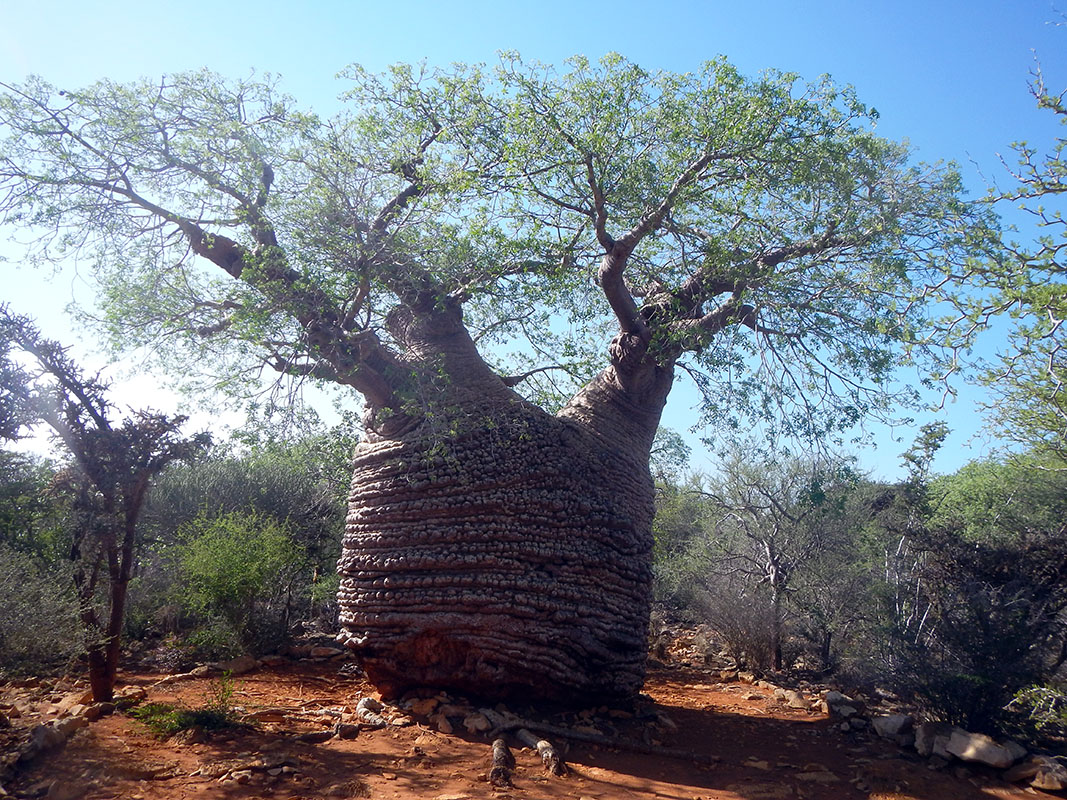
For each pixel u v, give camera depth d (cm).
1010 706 827
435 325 971
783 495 1408
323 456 1115
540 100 900
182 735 755
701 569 1535
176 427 870
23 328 793
